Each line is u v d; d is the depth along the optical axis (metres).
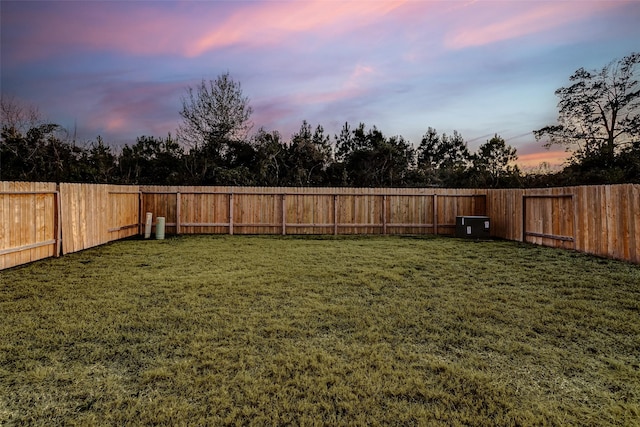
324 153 20.59
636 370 2.65
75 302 4.20
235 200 11.92
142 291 4.70
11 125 15.91
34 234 6.77
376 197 12.21
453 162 24.88
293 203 12.05
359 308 4.04
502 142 21.00
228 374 2.54
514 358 2.84
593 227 7.70
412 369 2.64
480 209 12.27
